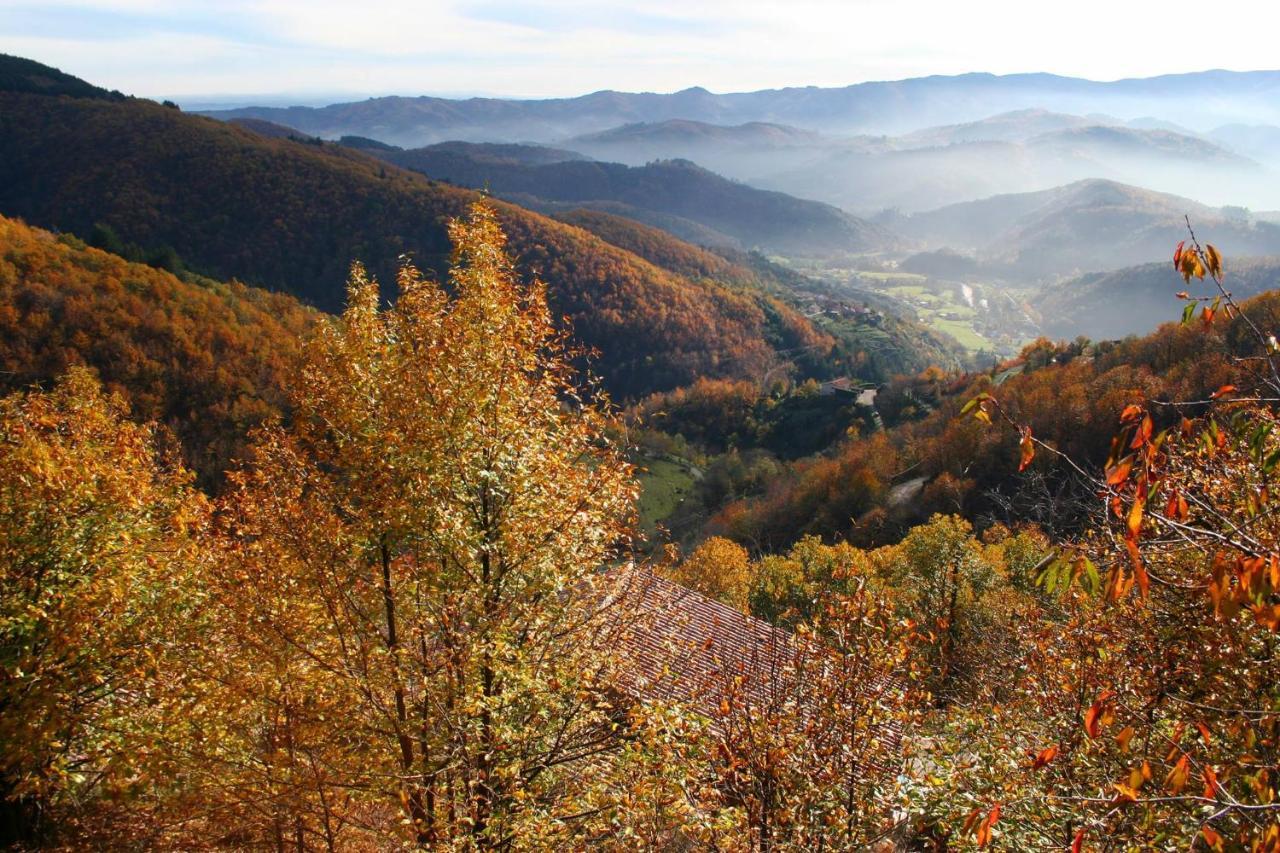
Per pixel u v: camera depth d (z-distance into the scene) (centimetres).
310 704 986
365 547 985
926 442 6700
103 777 1163
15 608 1146
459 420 984
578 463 1149
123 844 1180
